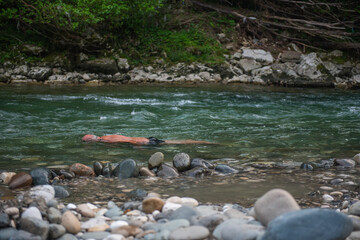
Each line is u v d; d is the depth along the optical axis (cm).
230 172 439
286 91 1384
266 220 252
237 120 783
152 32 1930
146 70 1703
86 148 539
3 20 1703
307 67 1747
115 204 329
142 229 266
